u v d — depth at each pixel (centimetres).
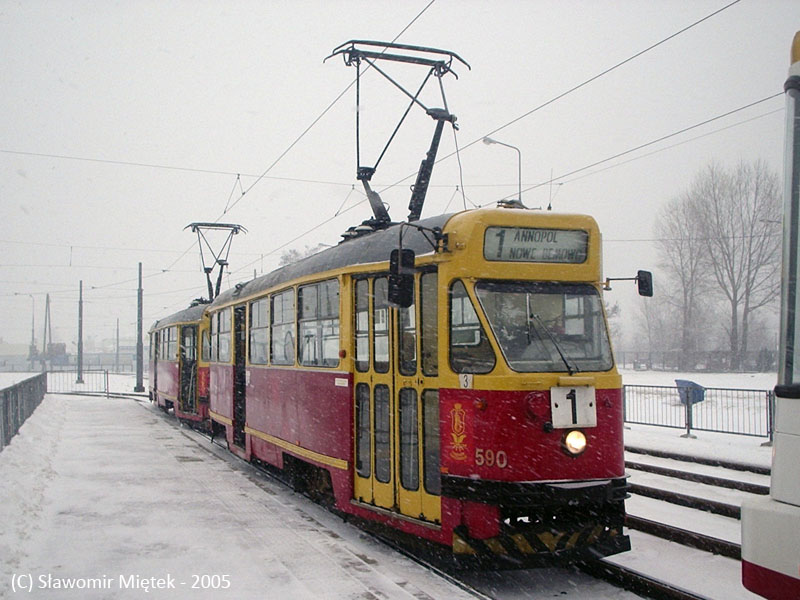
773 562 366
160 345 2508
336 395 836
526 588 645
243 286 1361
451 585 620
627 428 1705
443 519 654
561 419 627
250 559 684
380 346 767
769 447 1294
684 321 4356
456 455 643
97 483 1062
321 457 872
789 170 386
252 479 1129
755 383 2939
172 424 2022
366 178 1025
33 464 1121
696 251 4153
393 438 737
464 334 657
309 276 930
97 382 4988
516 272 668
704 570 670
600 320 693
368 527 805
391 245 761
